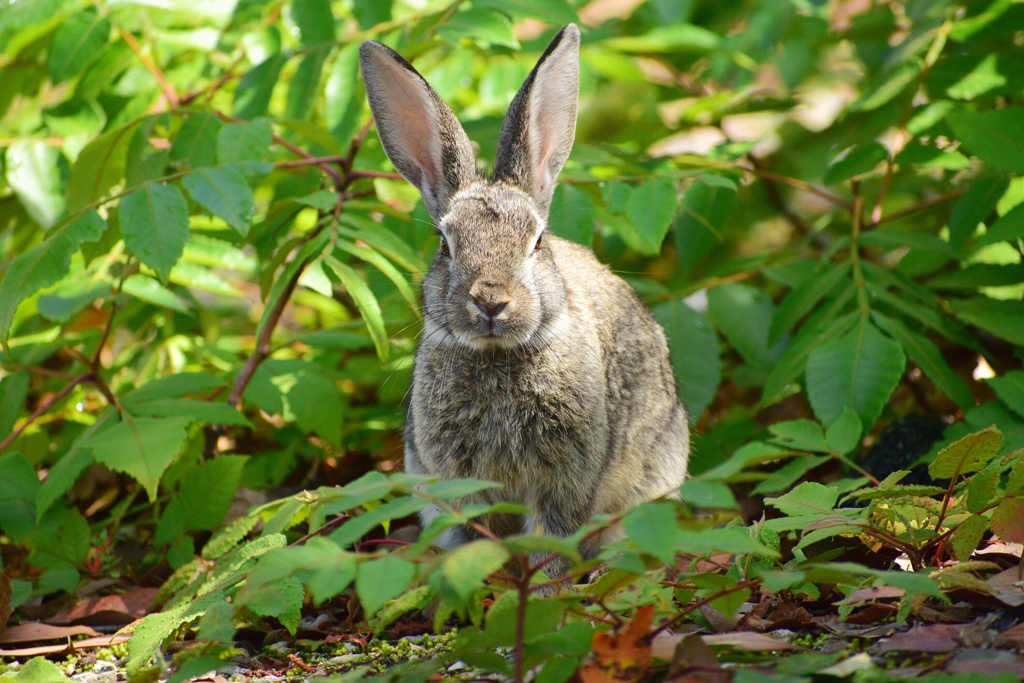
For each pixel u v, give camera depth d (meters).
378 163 11.81
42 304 10.58
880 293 10.32
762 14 14.36
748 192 14.66
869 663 5.29
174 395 9.80
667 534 4.57
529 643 5.45
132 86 12.22
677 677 5.20
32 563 8.95
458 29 10.23
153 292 10.96
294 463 11.64
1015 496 6.37
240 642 7.84
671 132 14.91
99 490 11.49
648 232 9.67
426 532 5.06
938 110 11.24
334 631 7.96
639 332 9.97
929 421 10.35
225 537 8.25
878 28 13.52
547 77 9.68
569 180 10.61
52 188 11.33
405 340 12.17
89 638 8.02
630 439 9.56
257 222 11.66
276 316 10.91
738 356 13.26
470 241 8.52
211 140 10.14
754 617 6.60
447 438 8.88
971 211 10.66
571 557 4.67
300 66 11.28
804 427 8.02
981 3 11.20
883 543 7.09
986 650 5.50
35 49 11.91
